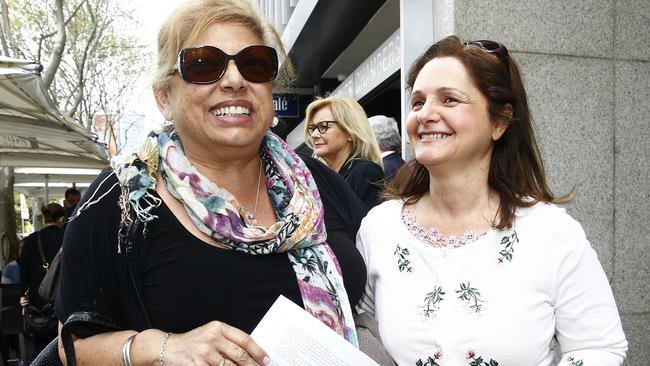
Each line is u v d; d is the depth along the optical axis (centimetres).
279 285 155
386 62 661
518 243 157
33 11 1440
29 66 441
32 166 990
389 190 194
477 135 163
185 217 152
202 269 147
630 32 394
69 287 145
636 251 395
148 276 148
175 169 152
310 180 177
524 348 150
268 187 171
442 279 161
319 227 168
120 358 139
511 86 169
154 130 165
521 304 152
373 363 141
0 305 607
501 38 376
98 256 146
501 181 167
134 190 146
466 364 152
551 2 381
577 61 386
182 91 153
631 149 395
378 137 408
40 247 571
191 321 146
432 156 162
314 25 873
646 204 397
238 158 161
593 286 156
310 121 393
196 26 153
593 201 389
